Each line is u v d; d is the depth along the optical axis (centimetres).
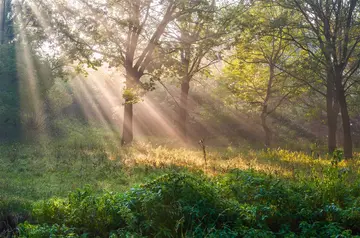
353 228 779
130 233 679
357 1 2406
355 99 3531
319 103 3562
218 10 2595
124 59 2505
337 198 885
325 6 2381
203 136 3944
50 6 2400
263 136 3997
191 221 724
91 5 2316
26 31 2694
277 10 3006
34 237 655
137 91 2405
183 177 803
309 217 786
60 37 2406
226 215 753
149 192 759
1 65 2784
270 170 1381
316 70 2536
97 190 1077
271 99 3591
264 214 774
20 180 1243
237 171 999
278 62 3008
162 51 2461
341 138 4484
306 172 1359
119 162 1564
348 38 2427
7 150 1989
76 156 1756
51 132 3081
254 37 2731
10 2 3522
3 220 778
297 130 4312
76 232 722
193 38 2616
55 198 888
